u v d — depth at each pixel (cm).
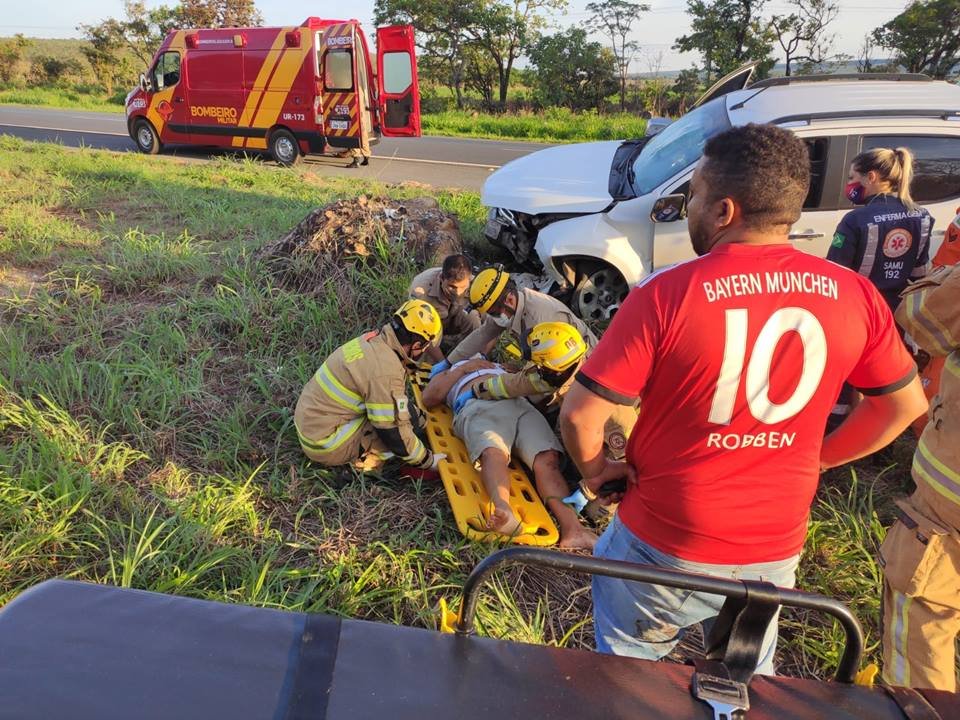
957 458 222
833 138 510
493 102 3544
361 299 571
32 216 782
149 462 379
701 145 548
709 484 177
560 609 319
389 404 358
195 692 117
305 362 493
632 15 3219
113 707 112
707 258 169
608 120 2473
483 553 337
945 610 232
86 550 311
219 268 630
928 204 511
